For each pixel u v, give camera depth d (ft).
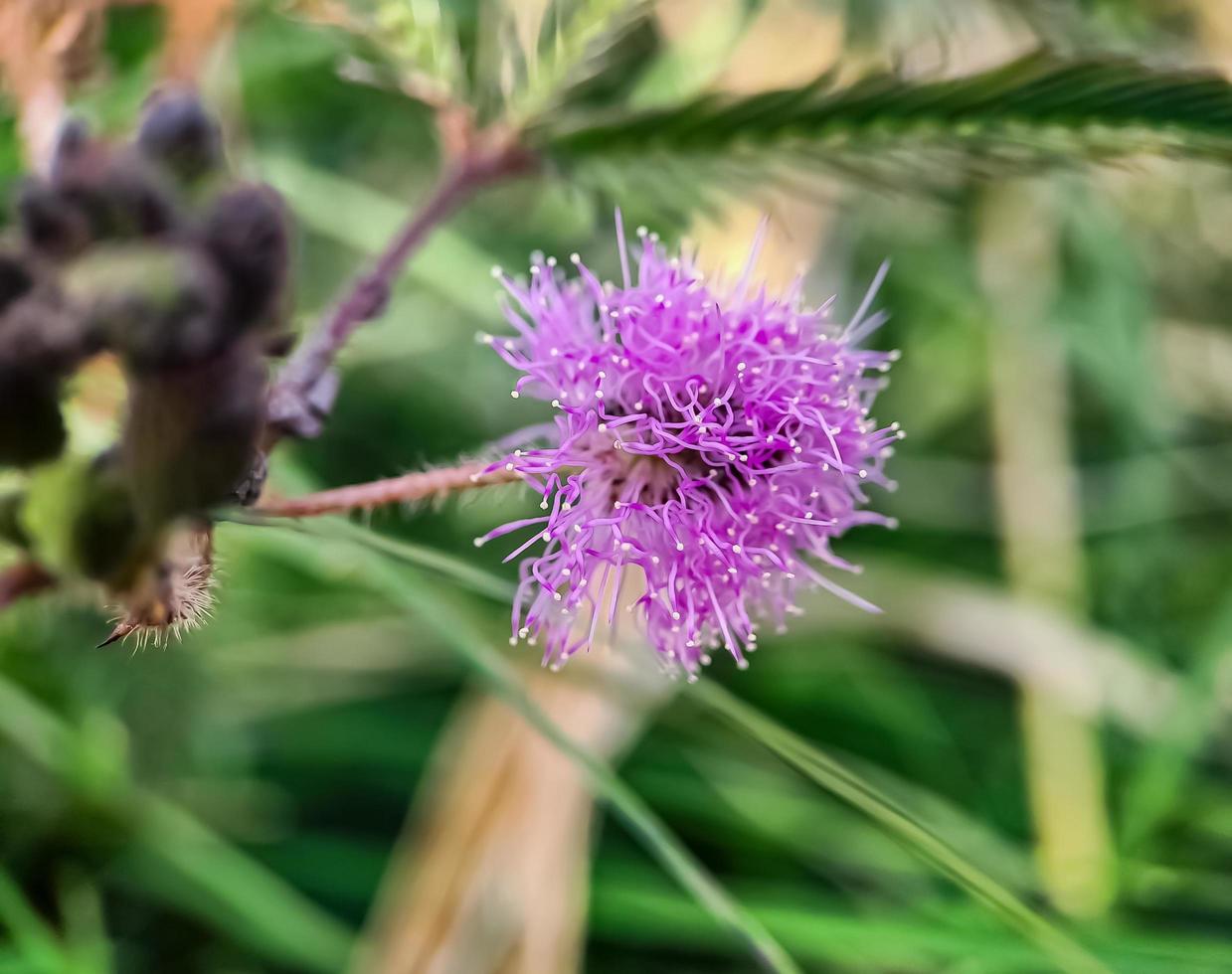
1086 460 0.52
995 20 0.35
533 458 0.26
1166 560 0.49
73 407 0.25
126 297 0.17
